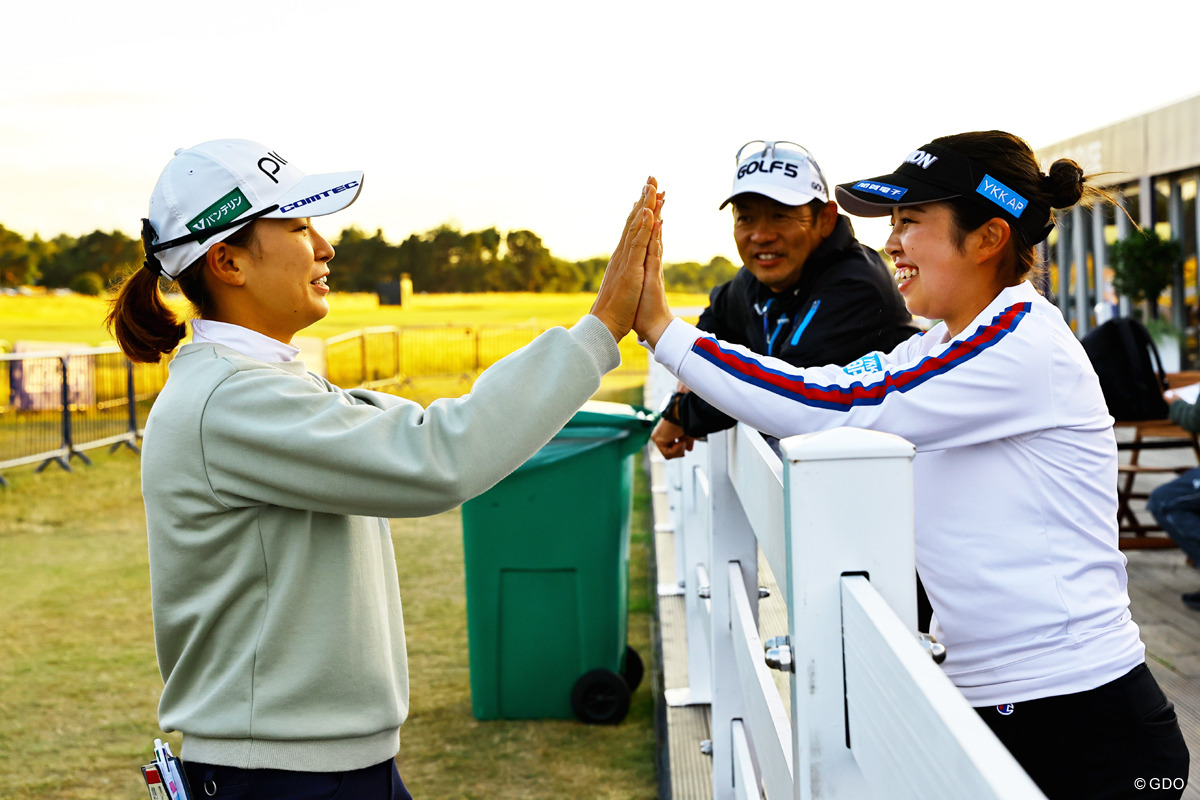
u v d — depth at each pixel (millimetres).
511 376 1501
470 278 68562
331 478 1413
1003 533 1469
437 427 1435
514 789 3572
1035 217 1570
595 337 1581
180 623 1516
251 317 1620
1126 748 1443
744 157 2701
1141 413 4887
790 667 1148
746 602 2303
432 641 5238
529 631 4148
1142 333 4898
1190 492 4164
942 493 1510
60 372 12602
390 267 68250
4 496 9867
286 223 1597
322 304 1668
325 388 1681
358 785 1533
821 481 1083
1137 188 11500
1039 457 1459
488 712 4207
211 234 1539
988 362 1431
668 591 4895
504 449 1464
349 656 1506
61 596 6398
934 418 1445
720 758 2662
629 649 4457
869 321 2549
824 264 2666
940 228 1595
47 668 5059
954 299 1624
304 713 1479
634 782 3584
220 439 1448
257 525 1473
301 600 1480
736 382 1554
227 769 1489
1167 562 5086
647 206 1643
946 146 1593
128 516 8961
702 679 3654
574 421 4031
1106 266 12703
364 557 1560
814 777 1110
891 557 1087
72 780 3809
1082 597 1451
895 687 885
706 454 3113
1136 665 1467
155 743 1503
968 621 1495
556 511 4082
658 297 1657
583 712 4125
